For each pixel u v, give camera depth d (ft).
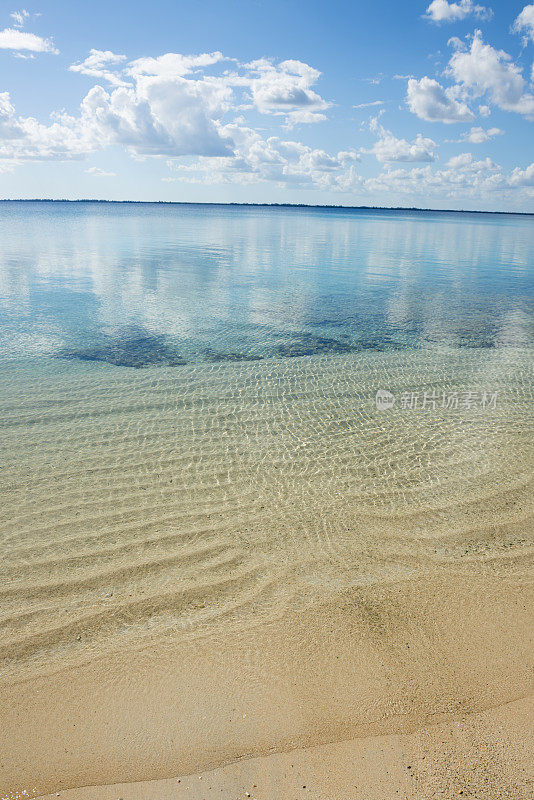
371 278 85.76
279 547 16.85
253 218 371.76
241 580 15.28
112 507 19.19
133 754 9.86
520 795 8.92
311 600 14.38
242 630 13.25
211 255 114.32
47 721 10.64
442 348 44.73
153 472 21.84
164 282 76.07
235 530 17.76
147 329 49.24
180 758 9.75
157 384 33.53
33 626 13.51
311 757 9.71
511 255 132.46
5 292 65.77
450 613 13.84
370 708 10.84
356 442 24.97
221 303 62.49
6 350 41.22
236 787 9.14
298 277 84.69
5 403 29.73
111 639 13.02
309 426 26.86
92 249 121.80
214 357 40.45
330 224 298.35
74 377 34.86
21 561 16.15
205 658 12.32
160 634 13.16
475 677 11.67
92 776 9.41
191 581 15.24
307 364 38.86
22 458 22.99
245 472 21.88
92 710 10.89
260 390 32.58
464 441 25.31
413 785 9.11
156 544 17.02
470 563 16.10
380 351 43.24
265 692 11.29
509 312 61.11
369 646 12.63
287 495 20.10
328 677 11.68
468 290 76.07
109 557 16.35
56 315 54.13
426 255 128.26
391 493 20.33
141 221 281.54
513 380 35.63
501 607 14.10
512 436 26.03
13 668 12.10
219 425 26.84
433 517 18.67
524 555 16.56
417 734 10.20
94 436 25.35
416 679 11.61
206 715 10.72
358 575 15.48
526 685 11.44
